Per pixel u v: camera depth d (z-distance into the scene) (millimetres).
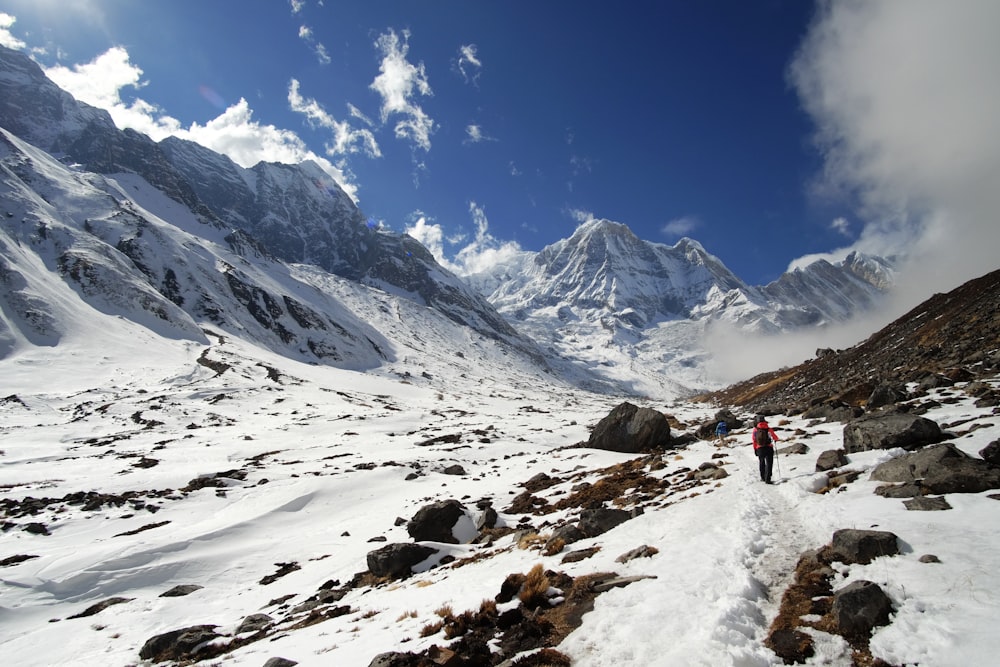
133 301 152750
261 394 110188
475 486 39156
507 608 11484
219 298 196250
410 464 52219
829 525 12102
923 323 65938
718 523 13977
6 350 108812
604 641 9000
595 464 38188
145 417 83875
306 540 32688
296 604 20719
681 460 28344
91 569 27469
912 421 17516
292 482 47125
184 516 38812
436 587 15914
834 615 8250
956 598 7812
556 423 96188
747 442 31344
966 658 6543
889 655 7129
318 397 118125
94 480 47719
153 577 27578
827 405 34531
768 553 11398
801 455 21812
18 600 24781
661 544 13414
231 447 66625
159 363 122188
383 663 9469
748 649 7836
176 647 17312
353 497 42812
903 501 12281
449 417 107062
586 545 15867
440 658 9414
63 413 83625
